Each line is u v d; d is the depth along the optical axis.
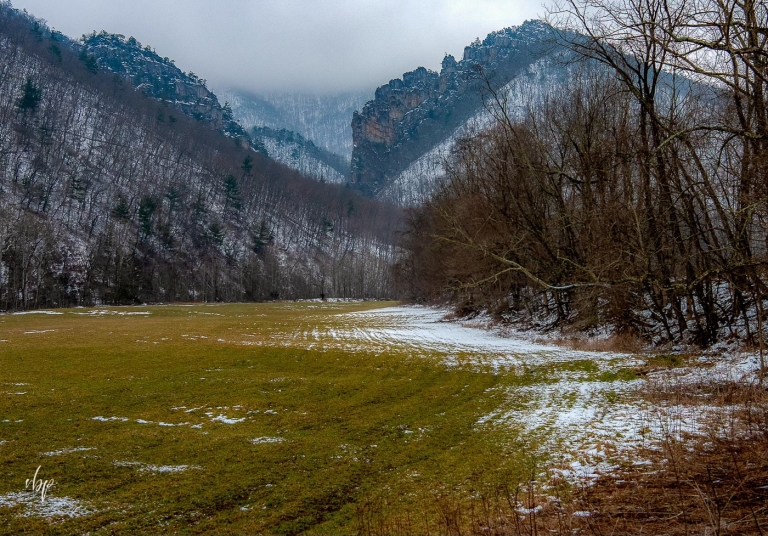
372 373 17.23
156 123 176.00
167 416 11.93
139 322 40.28
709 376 13.37
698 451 7.95
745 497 6.07
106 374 16.61
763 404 10.23
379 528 6.12
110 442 9.84
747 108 13.71
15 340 25.55
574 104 25.69
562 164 24.61
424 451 9.43
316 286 125.19
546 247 25.31
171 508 6.99
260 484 7.91
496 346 23.30
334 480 8.08
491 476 7.85
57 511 6.78
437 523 6.11
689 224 16.66
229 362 19.16
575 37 17.23
